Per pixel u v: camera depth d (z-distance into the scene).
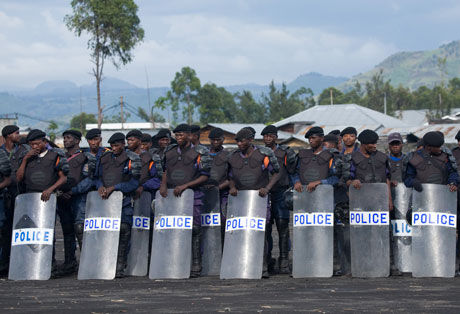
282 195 10.79
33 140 10.62
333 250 10.46
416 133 45.66
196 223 10.51
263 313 6.65
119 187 10.38
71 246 11.21
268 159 10.34
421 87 146.62
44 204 10.51
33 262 10.37
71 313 6.82
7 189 11.09
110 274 10.23
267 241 10.62
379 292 8.17
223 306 7.15
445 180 10.37
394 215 10.77
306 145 49.00
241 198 10.27
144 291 8.60
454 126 44.84
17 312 6.98
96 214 10.41
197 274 10.46
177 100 105.62
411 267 10.71
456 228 10.49
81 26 59.91
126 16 60.78
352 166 10.39
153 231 10.44
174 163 10.54
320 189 10.21
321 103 138.00
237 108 130.75
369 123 71.56
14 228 10.50
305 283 9.29
